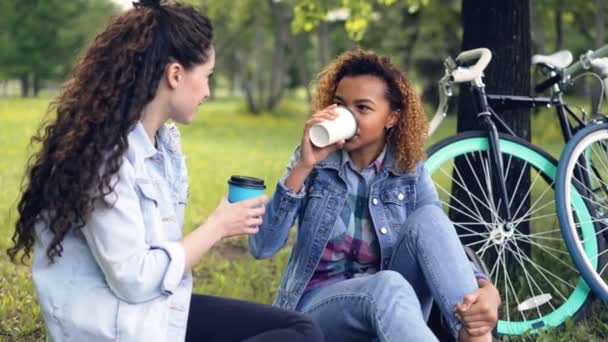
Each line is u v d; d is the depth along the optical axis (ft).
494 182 13.56
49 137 7.35
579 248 12.22
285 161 41.32
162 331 7.32
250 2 98.58
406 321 8.49
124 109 7.25
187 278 7.81
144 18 7.41
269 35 116.06
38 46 106.63
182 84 7.59
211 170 35.50
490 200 12.78
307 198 9.87
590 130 12.71
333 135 8.84
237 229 7.89
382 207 9.79
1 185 26.78
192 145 52.49
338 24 97.50
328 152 9.17
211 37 7.71
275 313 8.39
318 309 9.29
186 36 7.49
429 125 11.34
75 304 7.23
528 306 12.62
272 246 9.50
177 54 7.48
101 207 7.07
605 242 12.94
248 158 42.93
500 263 13.88
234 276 16.51
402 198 9.88
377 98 9.50
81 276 7.32
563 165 12.41
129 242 7.08
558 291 13.20
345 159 9.78
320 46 90.17
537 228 16.15
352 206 9.84
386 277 8.76
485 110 12.68
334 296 9.10
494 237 12.78
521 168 14.08
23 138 47.75
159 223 7.50
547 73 13.15
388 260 9.73
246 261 17.65
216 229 7.73
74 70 7.50
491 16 14.61
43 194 7.21
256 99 117.80
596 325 12.81
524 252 14.21
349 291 8.97
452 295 8.97
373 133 9.56
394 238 9.73
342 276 9.91
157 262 7.21
